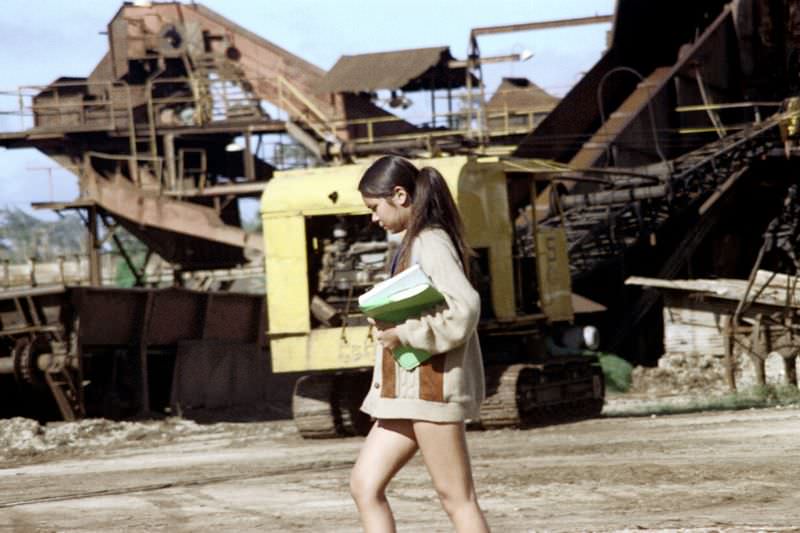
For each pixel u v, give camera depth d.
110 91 55.53
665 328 34.38
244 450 22.22
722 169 39.22
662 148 45.16
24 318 27.88
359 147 42.31
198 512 12.90
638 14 50.81
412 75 54.00
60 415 28.86
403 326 6.19
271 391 34.62
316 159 59.62
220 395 32.41
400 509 12.40
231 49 59.88
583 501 12.18
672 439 18.67
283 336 23.50
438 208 6.41
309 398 23.73
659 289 34.41
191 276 54.81
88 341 27.97
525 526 10.61
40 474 19.11
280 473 17.08
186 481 16.50
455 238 6.41
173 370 31.00
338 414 23.70
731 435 18.70
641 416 25.05
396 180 6.43
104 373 29.59
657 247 41.66
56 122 57.75
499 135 55.09
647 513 11.09
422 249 6.29
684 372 33.38
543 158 47.69
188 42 59.47
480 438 21.66
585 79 49.38
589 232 39.06
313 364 23.30
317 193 23.22
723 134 43.94
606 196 38.56
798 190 36.53
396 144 41.59
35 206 52.69
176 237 53.84
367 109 57.38
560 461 16.41
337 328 23.22
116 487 16.11
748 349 30.61
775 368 30.66
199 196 53.88
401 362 6.26
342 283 23.36
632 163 43.94
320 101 57.97
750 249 42.31
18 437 25.08
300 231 23.41
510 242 23.41
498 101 62.19
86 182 53.38
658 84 45.66
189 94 59.59
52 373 27.31
